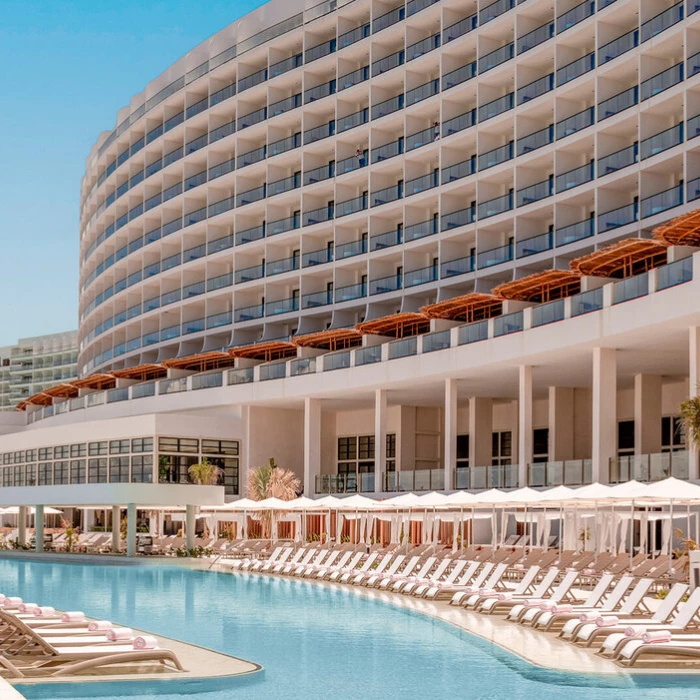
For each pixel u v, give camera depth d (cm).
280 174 6253
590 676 1441
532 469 4019
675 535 3167
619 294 3491
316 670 1533
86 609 2433
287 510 4703
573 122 4562
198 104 6712
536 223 4872
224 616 2269
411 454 5400
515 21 4856
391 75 5544
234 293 6378
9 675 1377
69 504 4538
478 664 1587
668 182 4206
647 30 4159
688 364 4041
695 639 1561
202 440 5312
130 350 7281
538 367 4172
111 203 7919
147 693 1323
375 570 3011
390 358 4672
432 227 5356
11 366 15538
